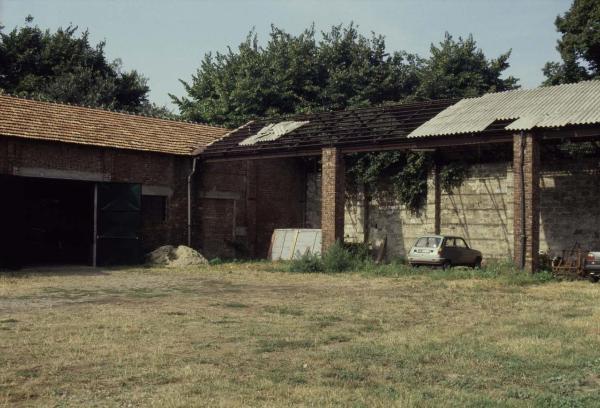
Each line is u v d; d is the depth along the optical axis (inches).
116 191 959.0
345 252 894.4
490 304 521.3
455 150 1044.5
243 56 1588.3
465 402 235.6
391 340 358.0
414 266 923.4
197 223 1079.0
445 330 393.1
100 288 647.8
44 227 1108.5
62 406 229.8
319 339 359.6
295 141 1007.6
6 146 855.7
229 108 1443.2
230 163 1126.4
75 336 360.5
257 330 388.5
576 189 911.7
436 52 1411.2
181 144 1072.8
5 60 1617.9
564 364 297.7
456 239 940.0
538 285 678.5
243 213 1144.8
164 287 662.5
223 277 784.9
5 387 255.1
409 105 986.7
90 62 1732.3
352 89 1430.9
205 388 252.7
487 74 1368.1
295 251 1098.1
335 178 940.0
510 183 981.2
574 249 890.1
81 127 965.2
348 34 1546.5
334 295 589.3
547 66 1144.8
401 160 1116.5
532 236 751.7
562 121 738.8
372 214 1161.4
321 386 259.6
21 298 557.3
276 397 241.8
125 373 277.1
